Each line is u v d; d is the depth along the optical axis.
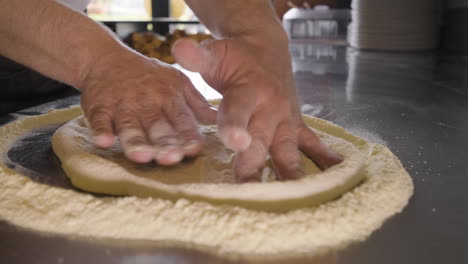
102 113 0.61
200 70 0.56
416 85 1.41
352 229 0.46
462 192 0.57
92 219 0.46
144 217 0.45
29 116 0.92
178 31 2.01
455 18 2.31
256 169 0.53
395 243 0.44
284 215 0.46
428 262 0.41
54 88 1.23
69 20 0.66
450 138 0.82
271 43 0.63
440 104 1.12
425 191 0.57
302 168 0.54
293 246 0.43
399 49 2.35
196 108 0.72
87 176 0.56
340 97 1.22
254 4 0.68
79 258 0.40
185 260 0.40
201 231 0.44
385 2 2.31
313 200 0.50
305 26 3.23
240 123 0.49
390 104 1.12
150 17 3.11
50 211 0.47
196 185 0.51
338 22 3.29
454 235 0.46
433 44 2.38
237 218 0.45
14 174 0.54
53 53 0.66
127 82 0.65
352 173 0.56
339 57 2.20
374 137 0.83
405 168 0.66
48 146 0.73
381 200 0.51
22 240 0.43
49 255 0.41
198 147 0.58
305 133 0.62
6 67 1.10
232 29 0.66
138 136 0.57
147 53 1.93
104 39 0.67
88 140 0.71
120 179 0.55
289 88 0.62
